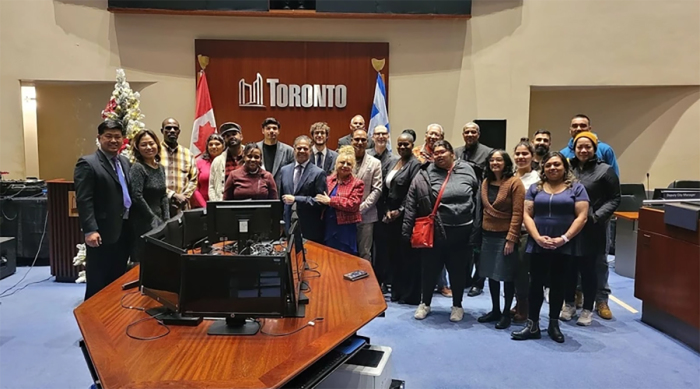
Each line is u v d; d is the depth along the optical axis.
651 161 7.13
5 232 5.95
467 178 4.11
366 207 4.59
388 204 4.65
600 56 6.70
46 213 5.95
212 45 6.62
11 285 5.20
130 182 3.76
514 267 3.96
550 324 3.80
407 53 6.76
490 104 6.79
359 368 2.42
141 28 6.57
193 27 6.62
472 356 3.48
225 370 1.82
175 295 2.26
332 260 3.45
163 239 2.66
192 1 6.44
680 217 3.67
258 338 2.11
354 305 2.52
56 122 7.25
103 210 3.56
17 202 5.93
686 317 3.66
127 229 3.78
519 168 4.29
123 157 3.88
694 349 3.60
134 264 4.03
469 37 6.73
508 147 6.83
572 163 4.18
